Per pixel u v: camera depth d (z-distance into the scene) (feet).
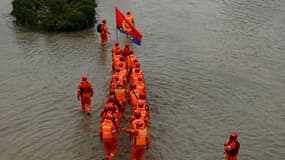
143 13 108.58
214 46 85.71
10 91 65.05
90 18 99.60
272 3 116.67
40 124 55.72
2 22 102.06
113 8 113.29
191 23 100.22
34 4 103.35
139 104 49.34
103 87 66.80
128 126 55.62
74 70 73.41
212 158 48.83
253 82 69.51
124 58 66.49
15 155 48.88
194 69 74.59
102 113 48.19
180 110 60.08
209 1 120.06
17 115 57.88
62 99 62.69
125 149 50.31
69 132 53.93
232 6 114.11
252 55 81.10
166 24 99.66
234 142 43.50
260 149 50.85
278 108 61.11
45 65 75.41
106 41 87.04
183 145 51.39
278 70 74.43
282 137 53.62
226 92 65.87
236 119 57.82
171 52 82.53
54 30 96.53
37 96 63.52
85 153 49.55
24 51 82.23
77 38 91.50
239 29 95.71
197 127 55.62
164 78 70.74
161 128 55.16
